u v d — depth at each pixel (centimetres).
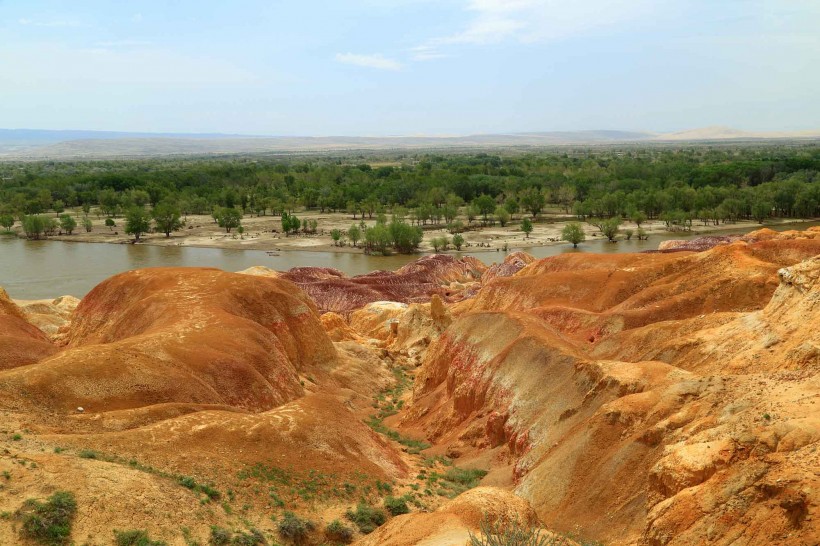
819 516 1577
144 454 2670
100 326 5553
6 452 2273
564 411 3416
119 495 2241
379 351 6644
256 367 4338
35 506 2048
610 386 3228
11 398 2955
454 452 4053
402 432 4762
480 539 1912
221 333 4478
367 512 2780
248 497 2648
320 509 2753
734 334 3434
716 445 2062
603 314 4875
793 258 5162
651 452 2605
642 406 2848
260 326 4947
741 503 1797
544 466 3020
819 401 2053
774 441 1909
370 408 5400
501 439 3884
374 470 3212
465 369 4709
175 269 5878
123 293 5653
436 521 2111
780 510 1678
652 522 2002
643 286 5616
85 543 2033
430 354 5419
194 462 2733
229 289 5406
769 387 2406
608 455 2769
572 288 5944
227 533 2330
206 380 3850
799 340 2966
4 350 4053
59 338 5909
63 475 2219
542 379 3834
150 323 4938
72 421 2923
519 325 4519
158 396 3422
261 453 2961
